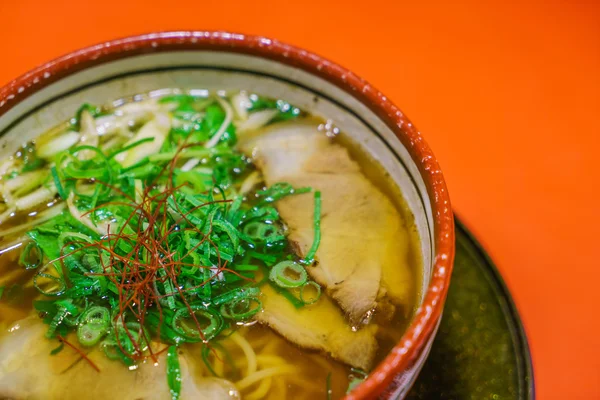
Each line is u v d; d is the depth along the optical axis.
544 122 0.42
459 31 0.46
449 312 0.32
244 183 0.33
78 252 0.30
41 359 0.28
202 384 0.28
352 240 0.31
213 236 0.30
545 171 0.40
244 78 0.35
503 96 0.43
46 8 0.46
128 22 0.46
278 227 0.31
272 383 0.28
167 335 0.29
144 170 0.33
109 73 0.34
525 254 0.37
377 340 0.29
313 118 0.35
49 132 0.34
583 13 0.47
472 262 0.34
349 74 0.32
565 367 0.34
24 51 0.44
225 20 0.46
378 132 0.32
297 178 0.33
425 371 0.31
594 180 0.40
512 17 0.47
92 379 0.28
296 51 0.33
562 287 0.36
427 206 0.29
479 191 0.39
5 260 0.30
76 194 0.32
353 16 0.47
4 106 0.31
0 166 0.33
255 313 0.29
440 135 0.41
